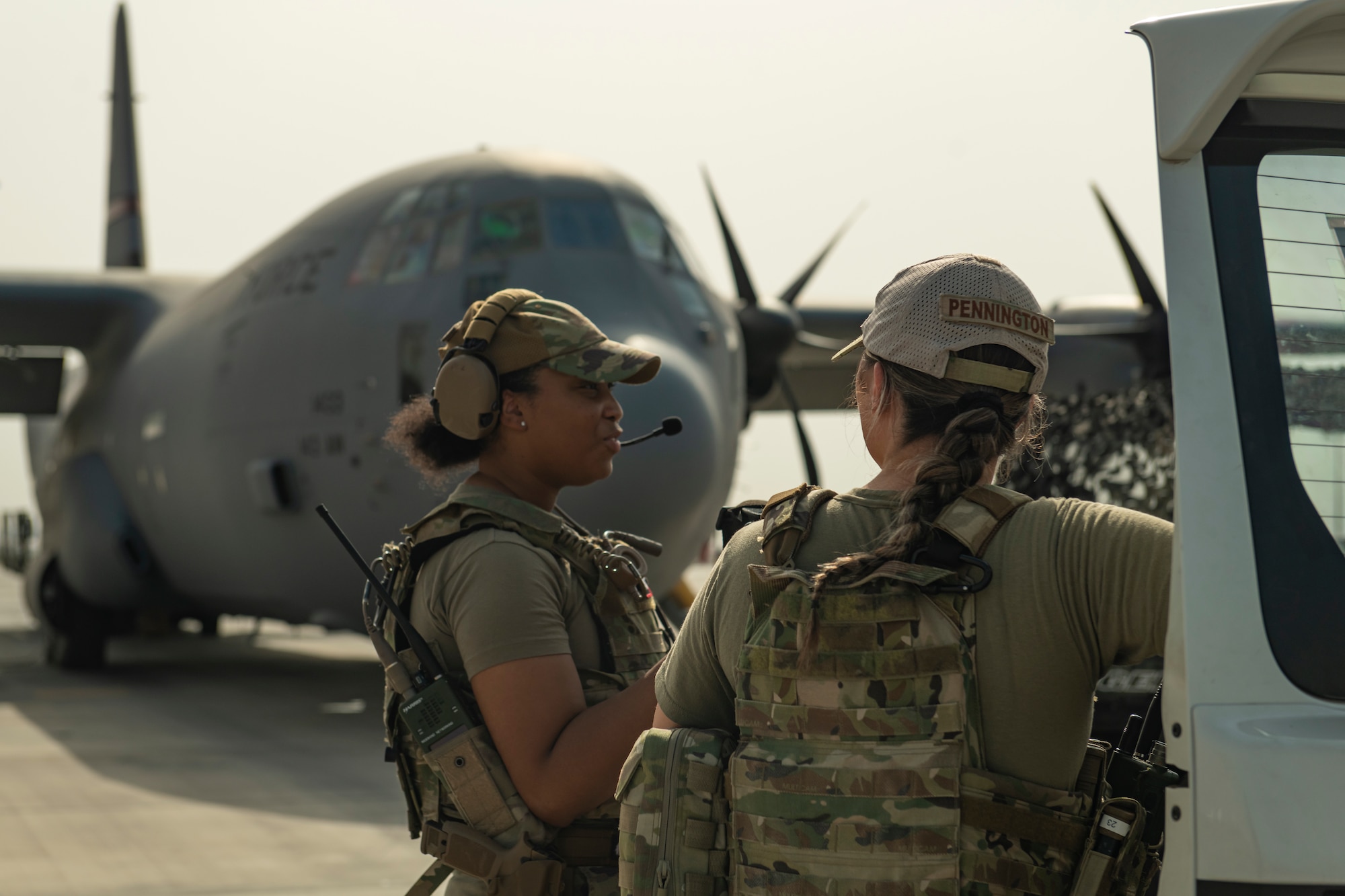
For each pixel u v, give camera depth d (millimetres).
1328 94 1295
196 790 6930
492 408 1905
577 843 1791
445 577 1813
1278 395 1229
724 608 1389
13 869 5285
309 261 9461
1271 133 1285
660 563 7652
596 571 1884
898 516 1286
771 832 1262
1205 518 1190
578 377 1888
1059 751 1244
